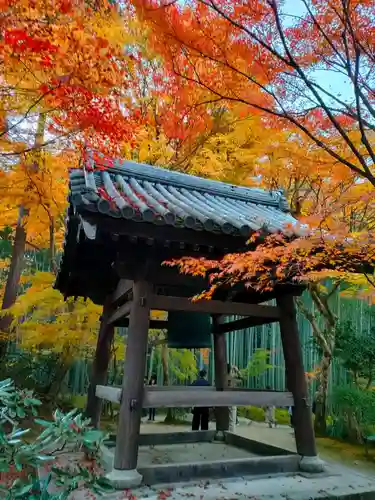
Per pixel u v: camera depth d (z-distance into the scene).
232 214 4.95
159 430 9.20
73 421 2.68
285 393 4.81
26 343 8.73
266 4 2.78
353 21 2.88
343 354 8.84
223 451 5.90
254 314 4.99
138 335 4.33
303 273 3.79
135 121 4.87
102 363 5.92
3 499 2.35
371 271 3.62
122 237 4.14
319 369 9.35
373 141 4.16
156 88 4.88
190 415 11.92
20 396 2.83
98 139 4.70
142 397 4.18
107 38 3.67
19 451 2.44
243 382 12.70
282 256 3.60
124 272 4.47
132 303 4.53
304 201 7.87
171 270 4.65
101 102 4.18
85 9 3.49
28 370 10.52
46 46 3.46
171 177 5.88
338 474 4.59
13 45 3.41
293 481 4.28
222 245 4.15
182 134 4.61
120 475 3.86
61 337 8.55
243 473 4.38
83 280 5.85
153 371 13.70
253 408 12.34
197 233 4.07
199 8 2.87
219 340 6.73
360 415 8.10
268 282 4.14
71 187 3.91
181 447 6.18
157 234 3.95
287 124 3.77
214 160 7.86
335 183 5.18
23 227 10.26
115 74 3.99
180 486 3.99
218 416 6.80
